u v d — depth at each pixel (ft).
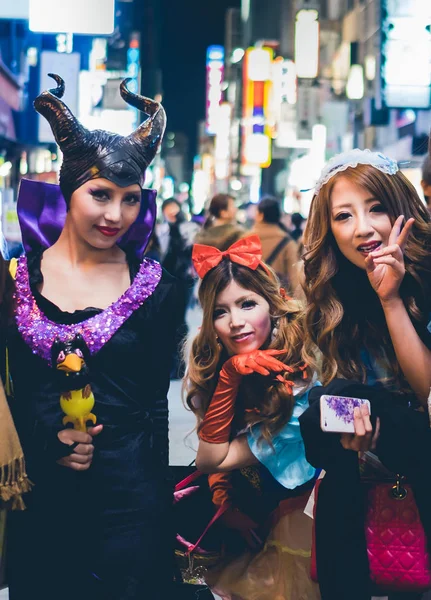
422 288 10.96
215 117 162.30
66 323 10.93
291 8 128.26
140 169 10.98
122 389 10.95
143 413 11.11
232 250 11.30
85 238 10.98
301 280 11.53
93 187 10.77
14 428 10.32
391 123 77.00
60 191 11.64
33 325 10.89
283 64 100.37
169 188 178.29
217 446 11.05
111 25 26.84
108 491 10.76
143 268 11.39
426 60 46.70
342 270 11.34
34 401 10.80
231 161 172.14
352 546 10.16
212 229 23.75
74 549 10.77
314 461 10.03
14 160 65.16
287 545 11.35
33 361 10.84
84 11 26.68
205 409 11.50
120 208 10.89
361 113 84.43
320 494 10.34
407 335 10.47
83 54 71.97
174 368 33.88
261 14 159.94
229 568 11.73
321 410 9.48
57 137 10.89
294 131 91.56
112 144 10.85
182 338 13.85
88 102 72.02
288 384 10.94
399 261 10.43
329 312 11.16
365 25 85.76
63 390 10.52
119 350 10.92
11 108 60.59
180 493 12.17
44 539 10.80
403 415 9.94
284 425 10.96
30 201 11.53
